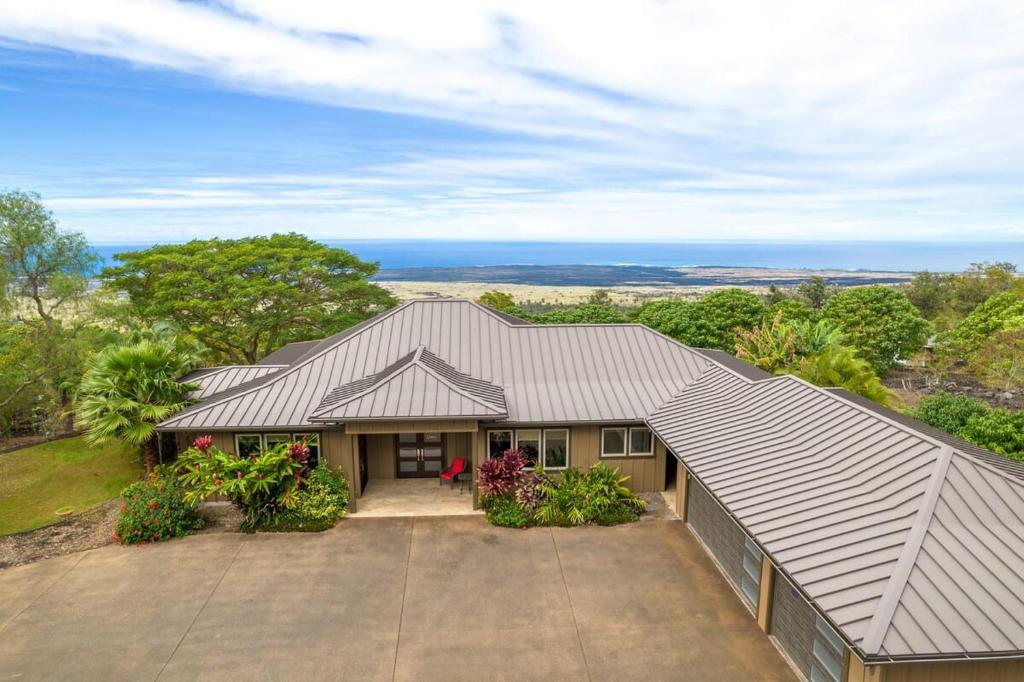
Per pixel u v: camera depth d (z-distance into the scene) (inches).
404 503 713.6
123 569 574.9
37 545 627.8
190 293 1357.0
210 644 467.2
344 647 463.2
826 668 393.4
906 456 445.4
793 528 410.9
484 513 687.1
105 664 445.1
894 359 1702.8
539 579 555.2
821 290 2559.1
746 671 436.8
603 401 746.8
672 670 438.0
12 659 450.9
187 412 700.0
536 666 442.6
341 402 663.1
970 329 1670.8
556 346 839.1
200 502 711.1
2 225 1039.6
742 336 1331.2
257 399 719.7
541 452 734.5
